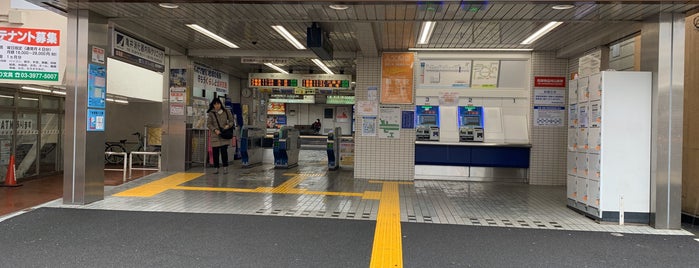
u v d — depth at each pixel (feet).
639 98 21.57
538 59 35.29
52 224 19.61
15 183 30.25
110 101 43.04
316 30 27.53
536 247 17.25
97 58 24.70
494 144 35.76
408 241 17.75
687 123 22.99
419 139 36.55
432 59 36.42
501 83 36.63
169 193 28.12
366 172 36.60
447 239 18.12
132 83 40.06
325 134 111.75
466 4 20.89
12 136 32.07
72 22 23.89
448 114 37.19
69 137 24.06
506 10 21.74
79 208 23.08
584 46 30.78
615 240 18.52
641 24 22.59
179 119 39.55
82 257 15.15
